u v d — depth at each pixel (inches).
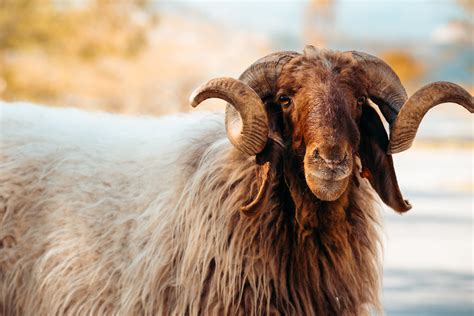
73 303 296.0
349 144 250.8
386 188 274.8
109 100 1405.0
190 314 276.7
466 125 2645.2
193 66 1585.9
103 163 309.4
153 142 309.9
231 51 1765.5
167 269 282.8
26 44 1305.4
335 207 268.2
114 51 1347.2
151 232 289.6
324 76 259.0
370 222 284.2
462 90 261.9
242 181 275.0
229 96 255.0
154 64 1503.4
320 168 245.6
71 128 326.6
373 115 274.2
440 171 1277.1
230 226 274.5
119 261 292.7
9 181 313.0
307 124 252.5
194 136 297.6
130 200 298.7
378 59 271.4
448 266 610.9
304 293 274.1
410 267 607.8
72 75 1341.0
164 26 1732.3
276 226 272.2
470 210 891.4
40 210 310.0
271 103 268.1
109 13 1336.1
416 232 757.3
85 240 299.0
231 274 273.1
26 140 322.0
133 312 285.0
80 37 1330.0
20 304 308.3
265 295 273.3
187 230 280.4
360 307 281.3
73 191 307.3
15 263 308.0
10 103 349.7
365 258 281.7
